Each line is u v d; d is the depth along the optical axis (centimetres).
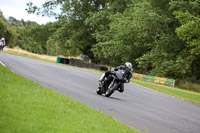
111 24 10938
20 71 3697
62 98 2023
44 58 12062
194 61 9412
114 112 2089
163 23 9806
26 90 2006
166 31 10019
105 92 2983
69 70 5819
